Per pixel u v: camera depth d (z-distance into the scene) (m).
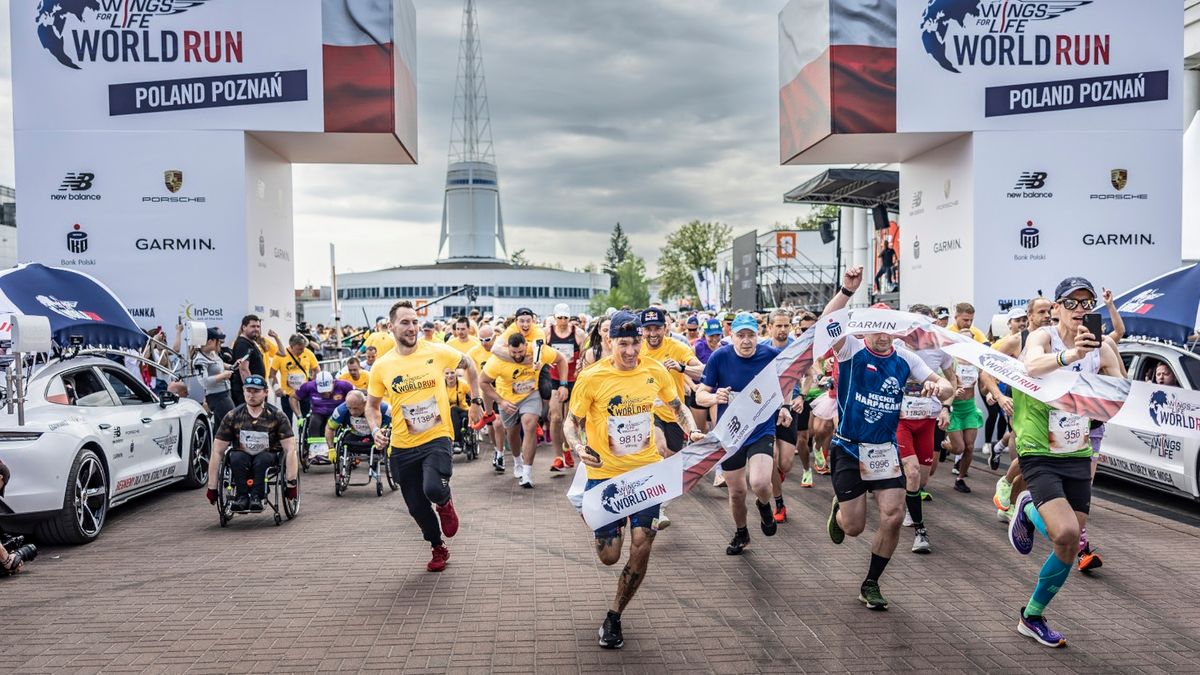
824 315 5.79
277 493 8.76
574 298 118.12
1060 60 14.24
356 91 14.59
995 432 12.09
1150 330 8.78
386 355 6.99
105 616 5.86
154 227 14.33
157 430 9.73
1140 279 14.40
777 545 7.67
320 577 6.79
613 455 5.53
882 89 14.19
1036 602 5.23
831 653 5.06
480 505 9.69
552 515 9.12
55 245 14.21
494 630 5.50
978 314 14.31
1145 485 9.41
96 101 14.20
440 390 6.94
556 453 12.90
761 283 39.09
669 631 5.46
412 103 17.23
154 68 14.26
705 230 104.50
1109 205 14.33
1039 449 5.39
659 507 5.30
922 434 7.69
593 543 7.84
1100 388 5.25
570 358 12.11
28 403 7.95
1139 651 5.05
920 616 5.70
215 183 14.38
